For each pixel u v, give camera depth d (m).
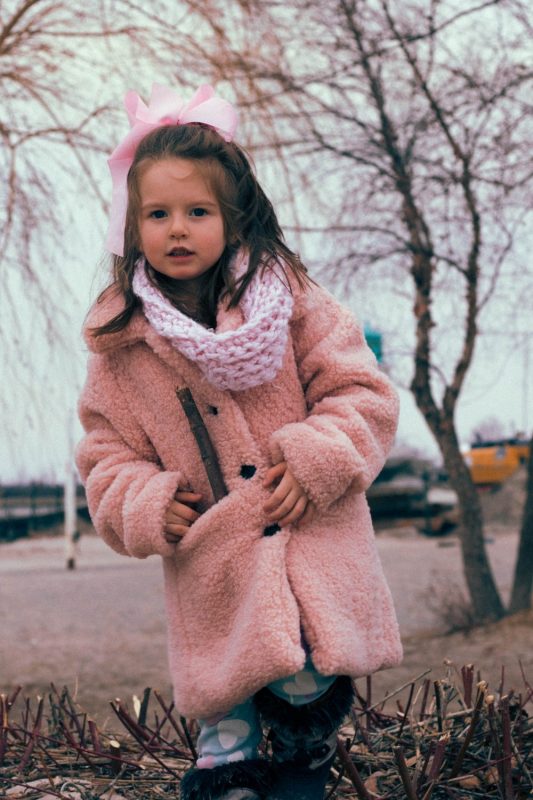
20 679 7.09
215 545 1.92
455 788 2.26
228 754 2.00
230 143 2.03
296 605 1.85
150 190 1.93
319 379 2.00
